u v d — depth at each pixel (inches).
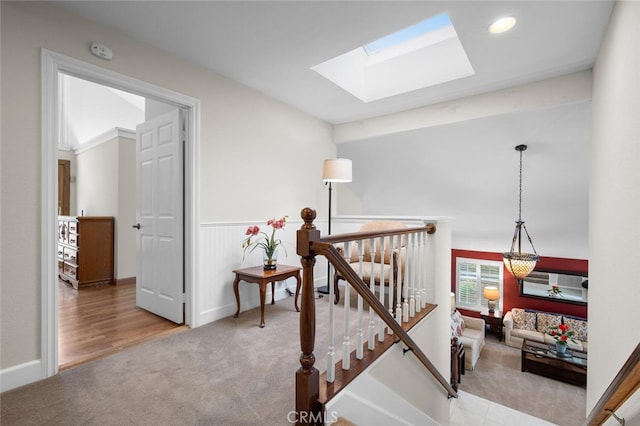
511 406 159.8
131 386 69.8
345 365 62.6
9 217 68.5
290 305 132.5
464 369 195.8
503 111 126.6
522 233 229.6
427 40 124.6
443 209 231.0
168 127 111.6
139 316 117.0
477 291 267.1
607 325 75.6
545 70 110.0
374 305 66.3
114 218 174.9
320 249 52.0
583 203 186.9
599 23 81.0
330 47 96.2
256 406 63.5
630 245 58.2
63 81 211.5
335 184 190.2
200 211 108.1
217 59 103.4
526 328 239.1
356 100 140.9
